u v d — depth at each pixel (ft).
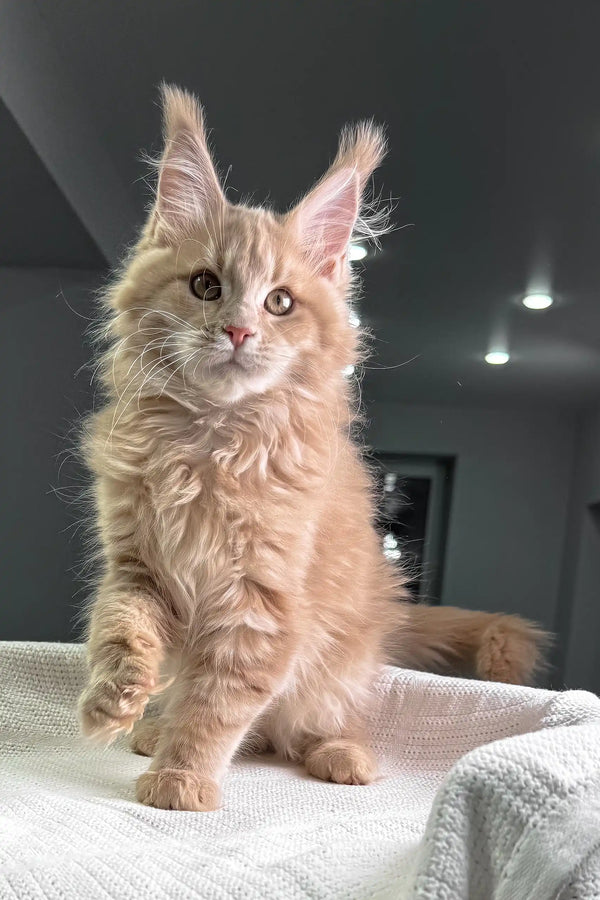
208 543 1.10
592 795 0.73
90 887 0.68
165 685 1.08
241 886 0.70
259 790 1.10
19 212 1.73
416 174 1.65
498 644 1.68
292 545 1.13
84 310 2.02
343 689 1.34
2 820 0.86
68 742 1.32
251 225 1.25
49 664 1.40
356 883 0.71
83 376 2.02
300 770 1.27
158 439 1.17
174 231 1.28
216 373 1.14
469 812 0.70
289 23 1.42
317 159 1.70
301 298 1.26
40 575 2.08
